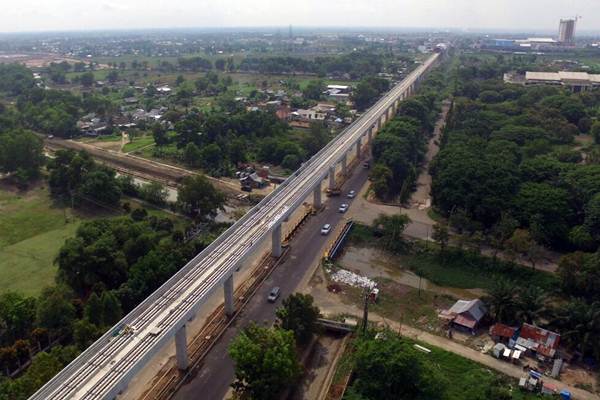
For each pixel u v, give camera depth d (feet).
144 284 407.64
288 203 517.55
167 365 349.20
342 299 434.71
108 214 604.90
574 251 510.17
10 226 568.82
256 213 490.90
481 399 317.22
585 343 352.90
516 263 489.26
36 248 519.19
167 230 532.73
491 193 544.21
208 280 367.45
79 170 635.25
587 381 339.57
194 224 547.49
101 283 414.00
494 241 505.25
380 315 414.41
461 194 559.79
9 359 334.65
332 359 363.56
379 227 552.41
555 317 377.30
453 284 472.03
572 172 581.12
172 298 345.51
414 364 315.58
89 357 290.76
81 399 260.42
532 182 572.10
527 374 344.49
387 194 654.53
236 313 407.23
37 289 440.86
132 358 289.33
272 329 364.58
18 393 275.18
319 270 478.18
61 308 368.48
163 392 322.55
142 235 456.86
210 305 419.33
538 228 499.92
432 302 439.22
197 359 353.51
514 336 376.68
